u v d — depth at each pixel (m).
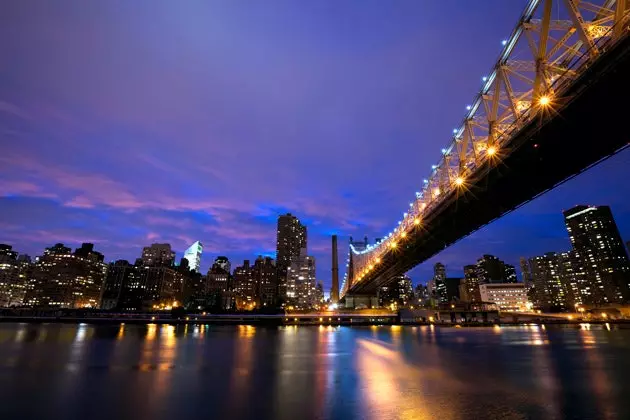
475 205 49.22
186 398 22.30
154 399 22.11
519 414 18.67
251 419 18.33
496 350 49.72
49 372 31.06
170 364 35.88
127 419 18.48
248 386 25.66
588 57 27.12
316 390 24.33
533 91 31.53
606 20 25.55
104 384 26.27
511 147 36.09
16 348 48.44
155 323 129.12
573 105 29.41
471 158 43.50
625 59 24.97
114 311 164.12
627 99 27.52
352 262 191.12
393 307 158.12
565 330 99.88
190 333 84.06
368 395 22.81
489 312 142.50
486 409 19.53
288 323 134.62
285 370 32.66
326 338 71.94
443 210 53.56
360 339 69.62
